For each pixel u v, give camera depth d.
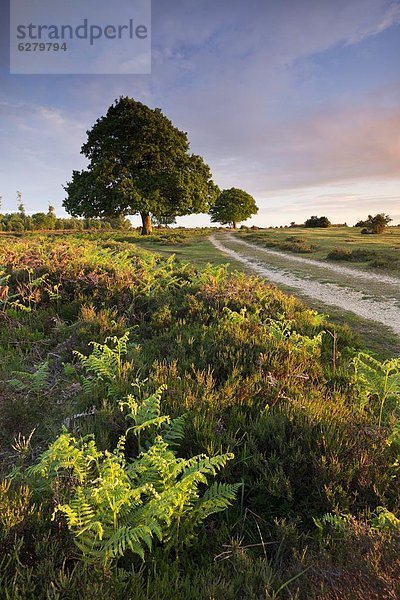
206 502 2.77
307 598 2.07
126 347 5.79
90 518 2.51
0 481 3.13
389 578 1.99
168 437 3.47
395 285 15.80
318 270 20.53
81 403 4.39
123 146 49.31
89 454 2.93
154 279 10.47
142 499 2.92
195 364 5.46
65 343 6.25
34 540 2.41
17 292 8.78
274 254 29.11
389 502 3.00
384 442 3.56
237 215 105.81
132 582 2.21
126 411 4.12
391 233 50.38
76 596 2.06
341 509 2.96
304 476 3.26
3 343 6.48
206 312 8.14
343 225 87.12
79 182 50.91
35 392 4.82
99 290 9.00
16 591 1.97
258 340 6.31
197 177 52.25
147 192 48.72
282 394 4.54
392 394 4.54
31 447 3.72
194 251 31.61
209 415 3.96
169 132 51.38
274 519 2.86
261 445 3.64
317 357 6.32
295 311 9.40
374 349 8.17
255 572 2.33
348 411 4.16
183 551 2.60
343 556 2.38
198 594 2.20
